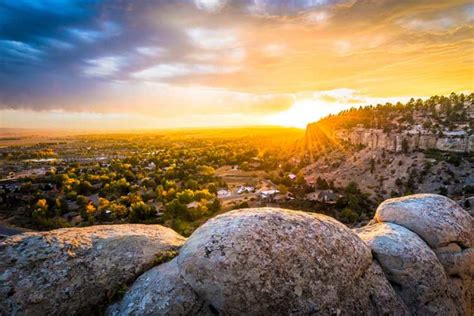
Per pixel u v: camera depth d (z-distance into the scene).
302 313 4.91
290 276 5.02
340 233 6.11
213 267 4.92
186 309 4.91
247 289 4.80
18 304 4.59
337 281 5.38
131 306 5.00
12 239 5.35
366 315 5.44
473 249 7.44
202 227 5.77
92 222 53.16
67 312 4.90
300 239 5.44
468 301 7.05
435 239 7.29
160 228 7.14
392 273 6.48
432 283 6.46
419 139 84.19
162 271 5.48
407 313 5.99
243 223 5.45
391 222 7.97
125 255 5.76
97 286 5.25
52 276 4.98
